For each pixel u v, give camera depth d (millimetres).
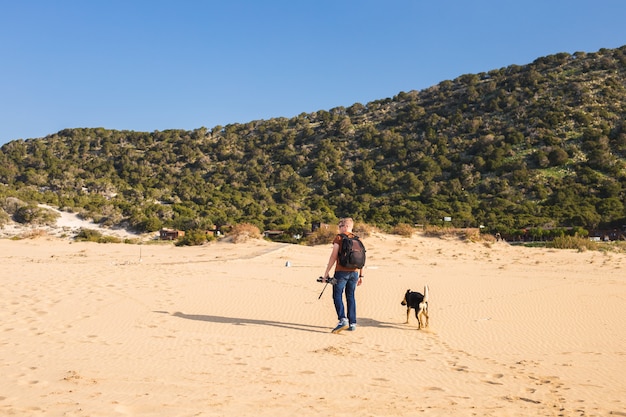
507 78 147500
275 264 19891
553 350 7566
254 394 4773
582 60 146375
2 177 112500
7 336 7070
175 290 11992
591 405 4883
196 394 4684
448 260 23719
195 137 167250
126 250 30406
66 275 14055
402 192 102875
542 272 18891
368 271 17750
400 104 168125
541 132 111188
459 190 97688
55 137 162625
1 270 15398
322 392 4965
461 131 127500
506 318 10039
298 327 8789
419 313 8922
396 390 5172
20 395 4410
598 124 110125
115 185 116750
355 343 7672
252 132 169375
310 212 99312
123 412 4047
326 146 138000
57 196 91625
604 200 80125
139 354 6371
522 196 87625
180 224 73688
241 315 9617
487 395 5117
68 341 6953
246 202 105250
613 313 10648
